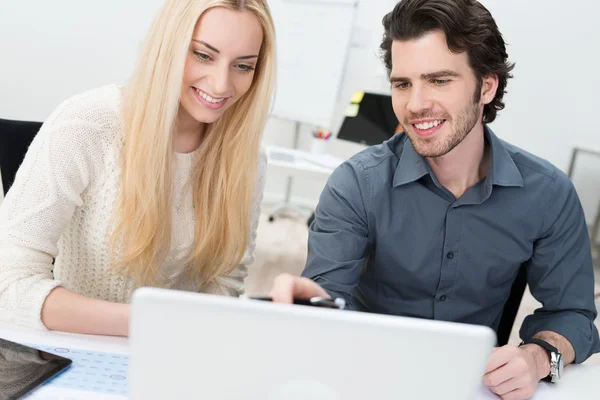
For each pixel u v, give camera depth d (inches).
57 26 172.4
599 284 157.8
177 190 51.4
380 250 54.7
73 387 34.6
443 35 44.9
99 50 177.5
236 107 51.4
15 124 59.8
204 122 50.6
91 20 174.2
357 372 23.8
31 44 172.1
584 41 178.2
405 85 48.1
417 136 48.3
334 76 178.5
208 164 51.7
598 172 164.9
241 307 22.8
